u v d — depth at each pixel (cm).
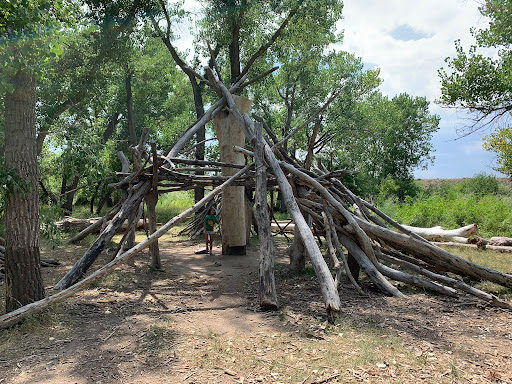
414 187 3734
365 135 3048
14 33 489
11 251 543
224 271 927
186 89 3194
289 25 1875
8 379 376
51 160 1484
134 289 733
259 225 709
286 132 2798
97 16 1625
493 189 3147
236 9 1634
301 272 867
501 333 495
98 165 839
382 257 773
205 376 373
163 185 936
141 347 443
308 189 897
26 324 507
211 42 1808
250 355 420
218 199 1722
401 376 370
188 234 1647
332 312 527
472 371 382
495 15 1408
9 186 523
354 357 411
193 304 638
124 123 2827
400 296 674
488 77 1436
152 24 1795
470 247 1186
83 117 1543
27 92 539
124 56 1705
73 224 1554
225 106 1178
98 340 467
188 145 1798
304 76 2755
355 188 2288
